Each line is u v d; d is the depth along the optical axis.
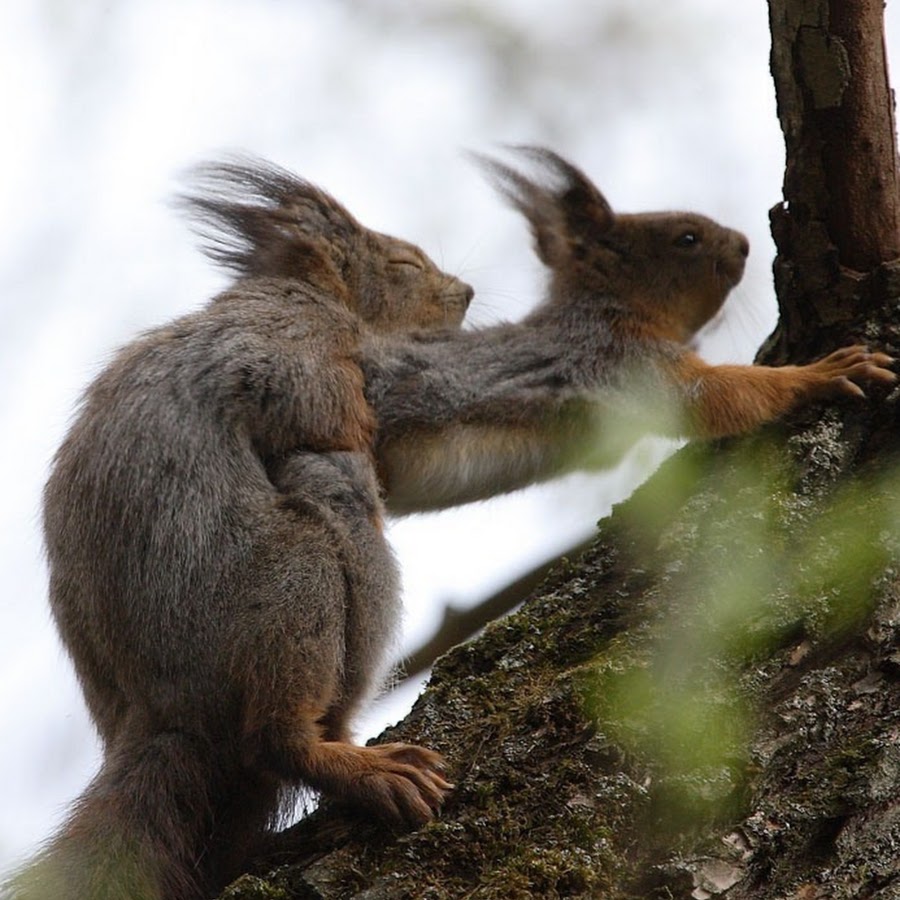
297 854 8.34
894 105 10.99
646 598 9.18
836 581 8.80
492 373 13.03
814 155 10.95
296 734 9.34
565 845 7.57
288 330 11.84
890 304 11.20
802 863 7.39
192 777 9.46
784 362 11.93
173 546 10.04
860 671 8.28
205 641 9.77
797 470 10.06
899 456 10.09
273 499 10.57
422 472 12.49
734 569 9.09
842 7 10.55
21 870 8.85
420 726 9.02
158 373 10.88
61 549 10.52
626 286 14.17
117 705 10.10
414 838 7.81
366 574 10.41
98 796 9.30
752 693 8.26
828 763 7.77
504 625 9.52
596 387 13.26
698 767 7.79
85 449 10.57
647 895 7.35
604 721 8.16
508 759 8.20
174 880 9.09
